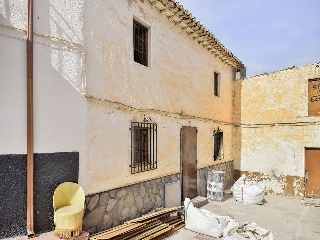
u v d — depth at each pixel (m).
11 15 3.30
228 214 6.64
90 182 4.04
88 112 4.03
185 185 6.96
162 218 5.43
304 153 8.63
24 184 3.34
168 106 6.30
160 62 6.02
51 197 3.56
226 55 9.00
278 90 9.28
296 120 8.82
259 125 9.71
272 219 6.34
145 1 5.47
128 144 4.94
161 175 6.00
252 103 9.95
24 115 3.37
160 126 6.00
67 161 3.73
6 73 3.26
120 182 4.71
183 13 6.05
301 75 8.77
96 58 4.21
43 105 3.51
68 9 3.81
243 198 7.65
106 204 4.36
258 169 9.68
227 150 9.93
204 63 8.25
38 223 3.43
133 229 4.38
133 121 5.09
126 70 4.91
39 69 3.49
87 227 3.99
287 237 5.24
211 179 7.85
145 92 5.46
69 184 3.64
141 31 5.69
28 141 3.36
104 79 4.37
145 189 5.43
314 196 8.36
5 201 3.23
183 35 7.02
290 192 8.84
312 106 8.55
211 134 8.64
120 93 4.75
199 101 7.87
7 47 3.27
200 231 5.13
